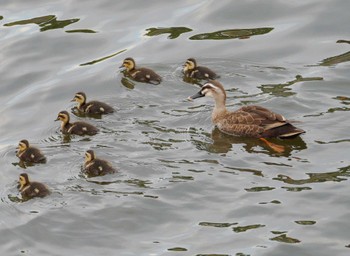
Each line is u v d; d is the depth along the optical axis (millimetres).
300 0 25000
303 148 18281
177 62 22484
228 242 15500
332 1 24797
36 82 22172
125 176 17453
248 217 16141
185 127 19469
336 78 21047
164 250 15406
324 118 19297
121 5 25453
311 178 17125
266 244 15383
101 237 15898
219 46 23156
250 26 24125
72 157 18391
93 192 17031
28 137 19703
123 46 23500
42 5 25766
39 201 16906
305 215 16094
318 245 15320
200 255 15195
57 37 24000
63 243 15812
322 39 23312
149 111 20188
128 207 16547
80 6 25547
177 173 17500
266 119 19031
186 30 24062
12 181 17750
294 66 21953
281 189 16828
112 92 21234
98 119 19953
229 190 16891
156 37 23750
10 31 24359
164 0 25641
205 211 16375
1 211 16781
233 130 19156
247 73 21656
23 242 15930
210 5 25078
